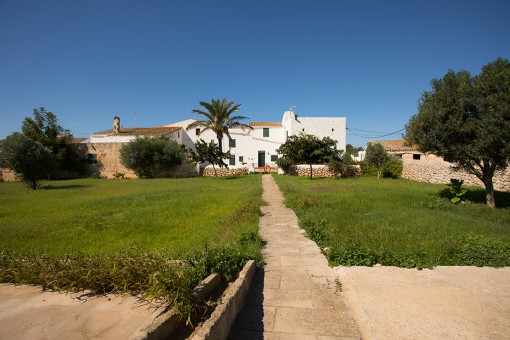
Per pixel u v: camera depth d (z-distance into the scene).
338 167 25.25
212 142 27.39
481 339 2.65
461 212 9.23
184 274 3.24
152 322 2.48
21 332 2.48
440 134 10.28
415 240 5.77
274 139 39.53
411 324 2.88
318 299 3.74
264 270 4.68
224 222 7.84
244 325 3.17
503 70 8.93
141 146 28.55
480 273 4.11
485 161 10.12
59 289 3.25
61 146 28.58
